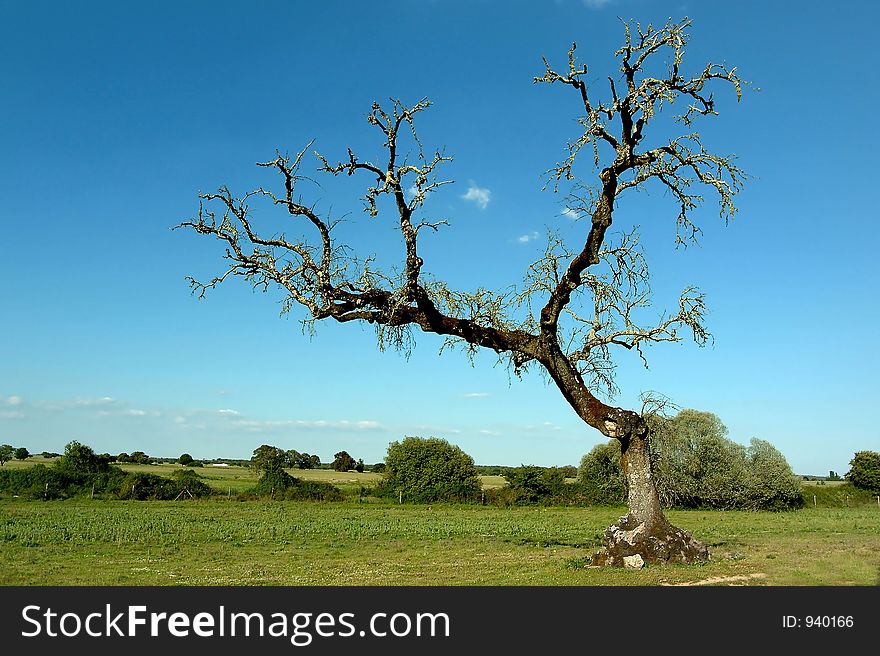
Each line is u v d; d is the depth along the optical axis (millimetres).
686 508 68812
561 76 21734
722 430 69188
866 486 78438
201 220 23328
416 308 23719
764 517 56469
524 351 23375
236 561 26797
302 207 22766
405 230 22297
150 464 138500
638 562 20172
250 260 23438
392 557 27625
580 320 24125
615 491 70562
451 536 38156
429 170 22188
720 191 21828
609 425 21859
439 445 75688
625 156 21609
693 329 23203
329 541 35062
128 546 32406
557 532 40938
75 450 71250
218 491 70875
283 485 71938
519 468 73938
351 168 22516
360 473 138125
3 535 35875
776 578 17984
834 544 28938
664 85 21125
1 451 123125
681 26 20984
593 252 22375
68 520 45000
